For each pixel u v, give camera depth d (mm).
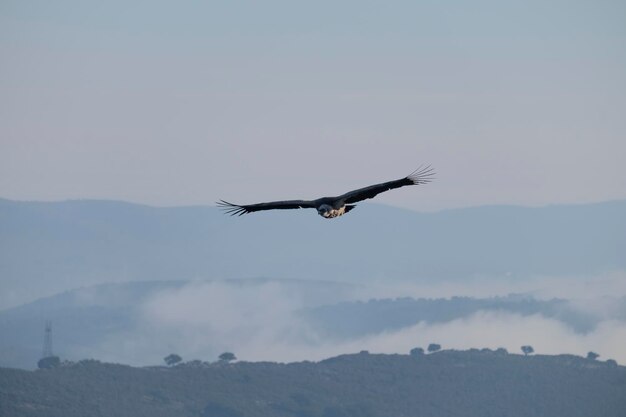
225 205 73062
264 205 73000
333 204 72562
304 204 72875
